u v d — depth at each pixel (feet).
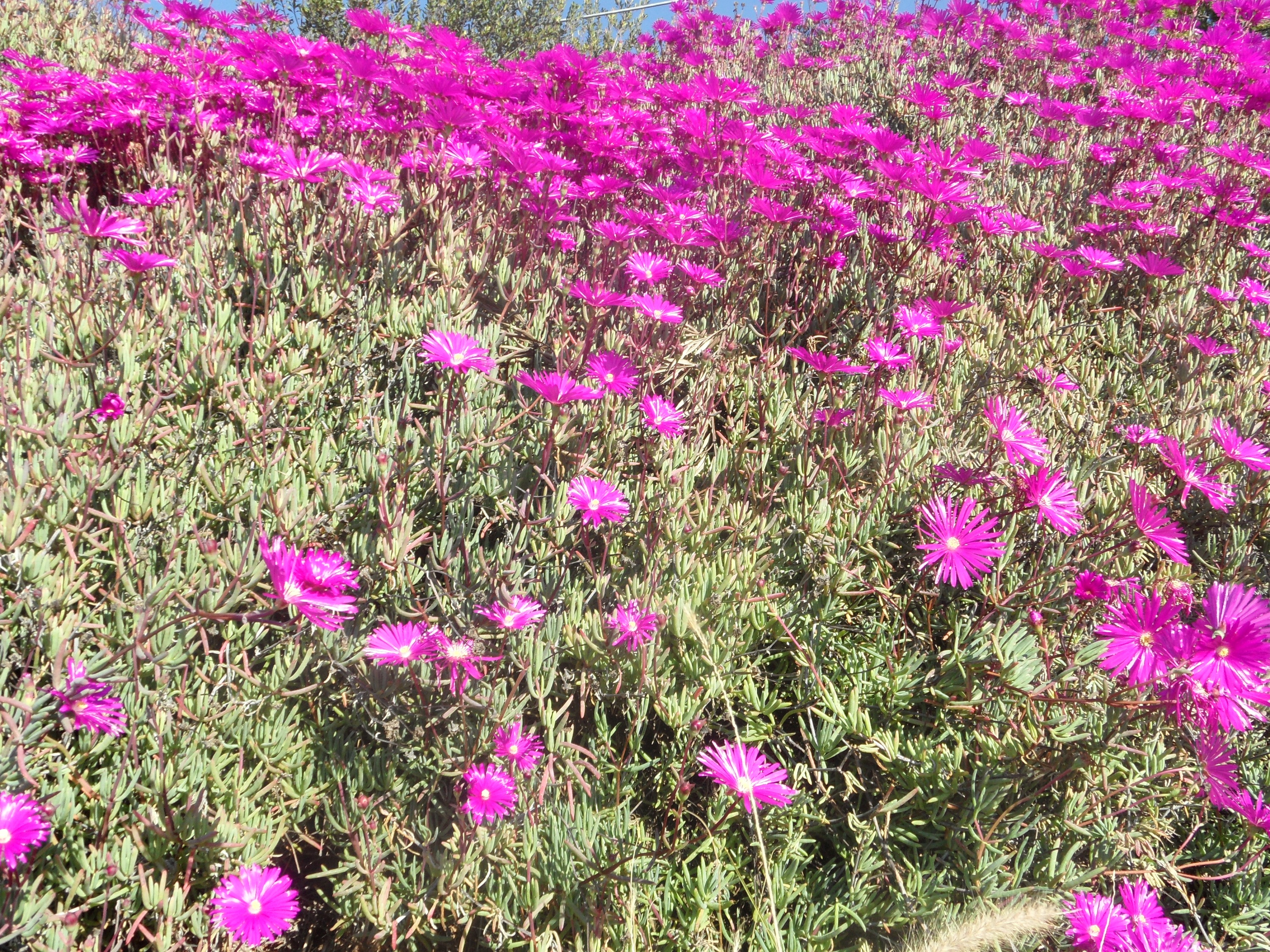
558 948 5.41
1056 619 7.43
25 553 5.61
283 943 5.78
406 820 5.95
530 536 7.89
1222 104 19.84
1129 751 6.25
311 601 4.96
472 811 5.21
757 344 11.27
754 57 28.14
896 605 7.80
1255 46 22.17
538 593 7.29
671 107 14.46
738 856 6.34
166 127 11.72
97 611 5.98
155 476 6.66
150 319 7.79
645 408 7.97
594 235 11.95
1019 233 14.15
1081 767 6.19
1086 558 7.16
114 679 4.83
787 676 7.63
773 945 5.55
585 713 7.24
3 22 18.24
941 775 6.51
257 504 6.50
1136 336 12.94
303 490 7.09
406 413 8.03
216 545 6.05
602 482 7.13
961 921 5.36
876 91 23.20
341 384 8.46
